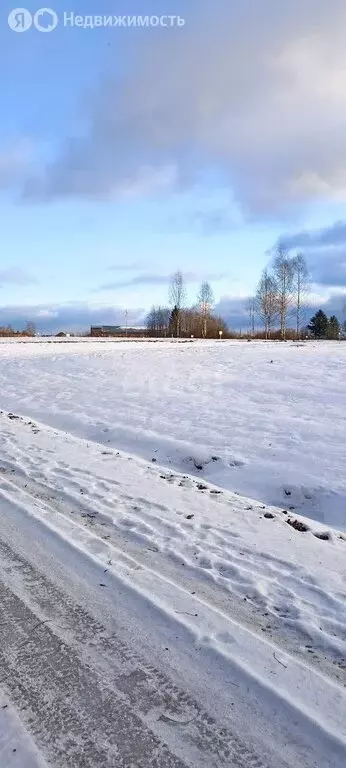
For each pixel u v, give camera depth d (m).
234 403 12.03
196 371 17.12
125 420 10.70
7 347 29.48
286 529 5.20
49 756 2.30
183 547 4.55
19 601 3.57
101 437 9.80
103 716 2.54
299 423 9.88
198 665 2.90
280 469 7.54
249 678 2.78
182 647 3.06
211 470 7.86
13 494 5.90
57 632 3.21
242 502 6.11
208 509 5.69
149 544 4.61
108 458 7.85
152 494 6.10
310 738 2.40
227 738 2.40
